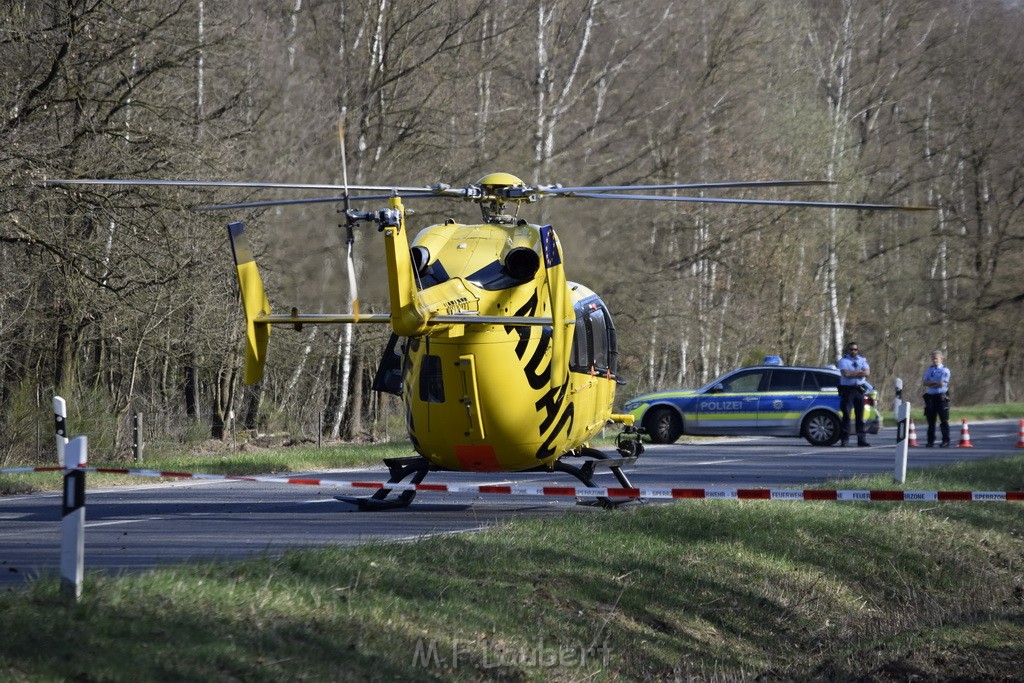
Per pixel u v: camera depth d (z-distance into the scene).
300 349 105.00
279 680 20.08
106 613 21.64
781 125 149.75
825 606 34.06
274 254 73.50
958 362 199.88
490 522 40.84
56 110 75.56
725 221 129.62
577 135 124.81
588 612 28.38
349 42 103.94
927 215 189.12
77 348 83.81
